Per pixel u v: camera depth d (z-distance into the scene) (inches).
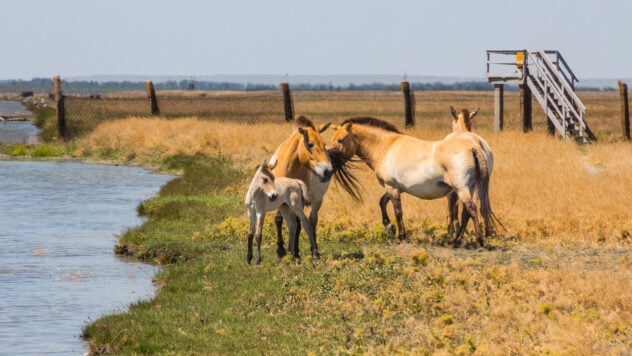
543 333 1083.3
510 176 2242.9
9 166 3393.2
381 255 1461.6
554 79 3673.7
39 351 1133.7
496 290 1258.0
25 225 2108.8
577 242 1624.0
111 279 1550.2
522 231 1692.9
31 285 1502.2
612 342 1037.8
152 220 2087.8
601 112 6840.6
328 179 1491.1
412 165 1636.3
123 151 3671.3
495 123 3688.5
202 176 2829.7
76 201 2507.4
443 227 1764.3
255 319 1194.6
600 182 2037.4
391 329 1110.4
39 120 6038.4
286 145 1552.7
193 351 1071.6
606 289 1216.2
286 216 1518.2
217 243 1765.5
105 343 1142.3
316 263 1481.3
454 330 1090.1
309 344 1074.7
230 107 7691.9
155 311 1264.8
